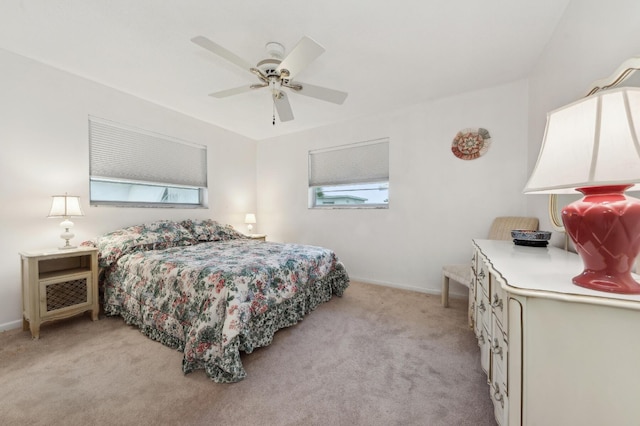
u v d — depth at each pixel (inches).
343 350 71.5
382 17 66.9
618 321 28.3
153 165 124.5
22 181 86.4
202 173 147.7
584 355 29.6
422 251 123.3
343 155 146.7
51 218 92.0
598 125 29.9
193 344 59.9
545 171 34.9
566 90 67.6
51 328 82.7
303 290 92.7
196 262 79.6
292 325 86.7
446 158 116.7
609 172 28.3
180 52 82.9
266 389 55.7
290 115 94.3
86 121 100.8
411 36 74.5
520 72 95.3
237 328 59.5
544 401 31.4
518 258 51.9
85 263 95.2
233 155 164.2
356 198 147.1
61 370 61.2
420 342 75.8
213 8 63.9
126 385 56.3
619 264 30.2
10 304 83.6
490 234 102.5
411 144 125.0
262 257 88.5
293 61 65.9
